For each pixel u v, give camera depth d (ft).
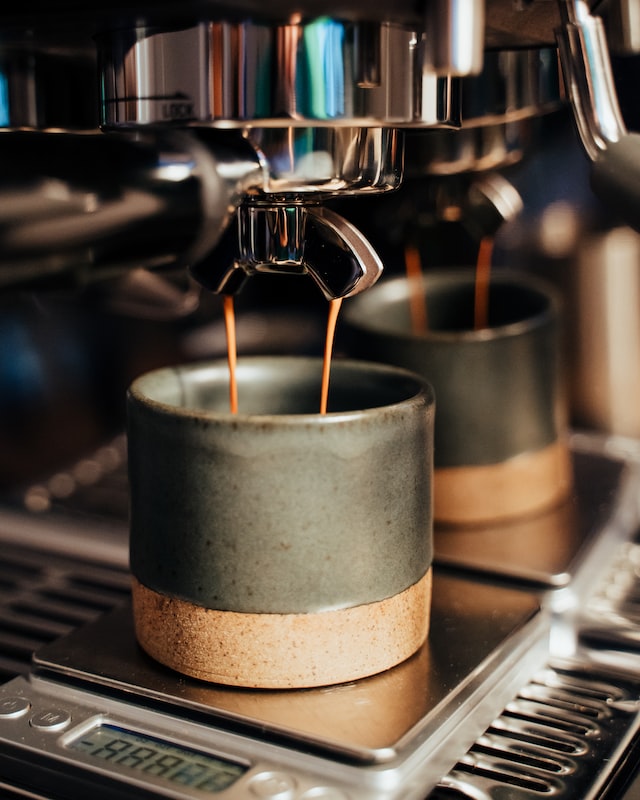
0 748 1.08
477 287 1.91
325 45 0.96
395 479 1.13
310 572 1.11
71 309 2.48
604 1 1.27
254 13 0.94
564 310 2.21
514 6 1.17
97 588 1.58
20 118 1.30
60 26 1.04
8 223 1.00
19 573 1.63
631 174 1.13
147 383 1.23
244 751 1.06
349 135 1.07
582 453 2.05
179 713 1.11
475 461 1.65
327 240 1.12
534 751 1.14
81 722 1.12
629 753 1.16
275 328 2.56
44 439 2.47
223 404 1.34
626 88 1.81
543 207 2.22
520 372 1.65
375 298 1.86
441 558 1.52
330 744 1.03
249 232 1.16
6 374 2.39
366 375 1.31
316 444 1.08
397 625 1.17
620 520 1.75
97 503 1.92
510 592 1.42
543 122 2.18
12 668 1.32
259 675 1.13
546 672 1.35
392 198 1.94
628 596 1.51
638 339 2.16
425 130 1.52
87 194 1.06
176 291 1.95
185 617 1.14
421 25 1.01
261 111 0.97
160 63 0.99
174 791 0.99
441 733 1.09
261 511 1.09
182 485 1.11
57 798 1.05
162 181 1.11
